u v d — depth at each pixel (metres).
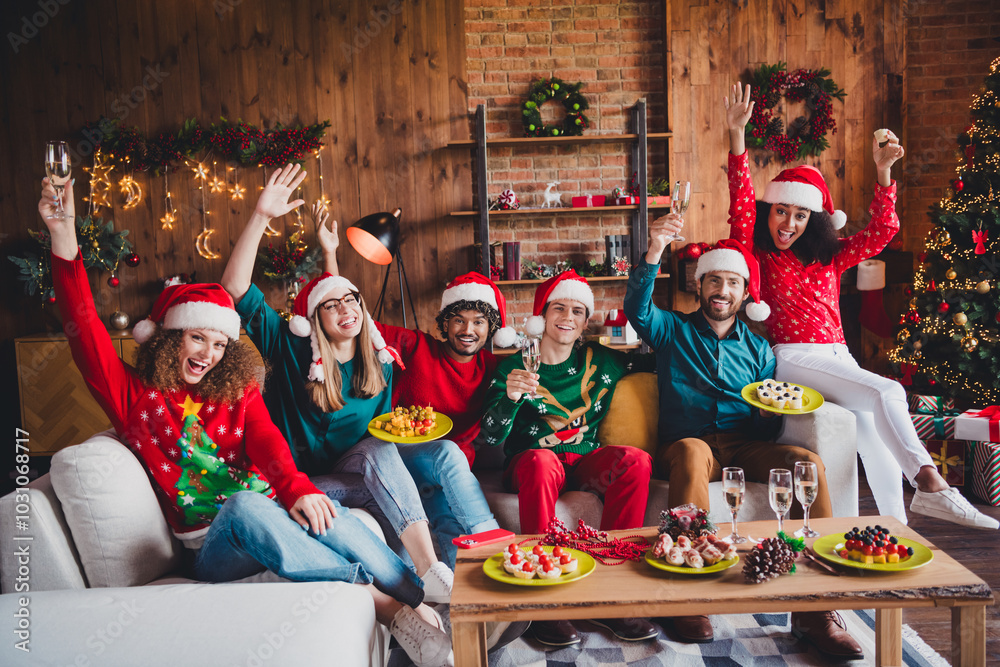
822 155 4.52
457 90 4.46
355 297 2.19
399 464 2.02
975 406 3.69
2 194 4.34
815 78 4.41
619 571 1.57
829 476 2.29
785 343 2.74
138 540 1.68
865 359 4.54
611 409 2.51
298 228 4.47
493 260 4.47
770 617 2.14
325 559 1.64
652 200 4.36
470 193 4.52
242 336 3.91
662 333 2.47
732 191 2.82
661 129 4.55
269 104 4.40
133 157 4.35
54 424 4.13
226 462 1.84
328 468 2.21
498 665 1.91
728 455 2.40
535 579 1.52
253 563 1.71
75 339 1.78
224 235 4.46
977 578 1.46
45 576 1.62
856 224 4.55
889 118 4.50
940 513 2.17
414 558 1.93
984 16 4.47
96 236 4.23
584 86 4.53
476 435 2.40
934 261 3.71
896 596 1.41
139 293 4.46
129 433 1.79
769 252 2.79
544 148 4.54
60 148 1.75
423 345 2.45
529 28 4.49
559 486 2.14
